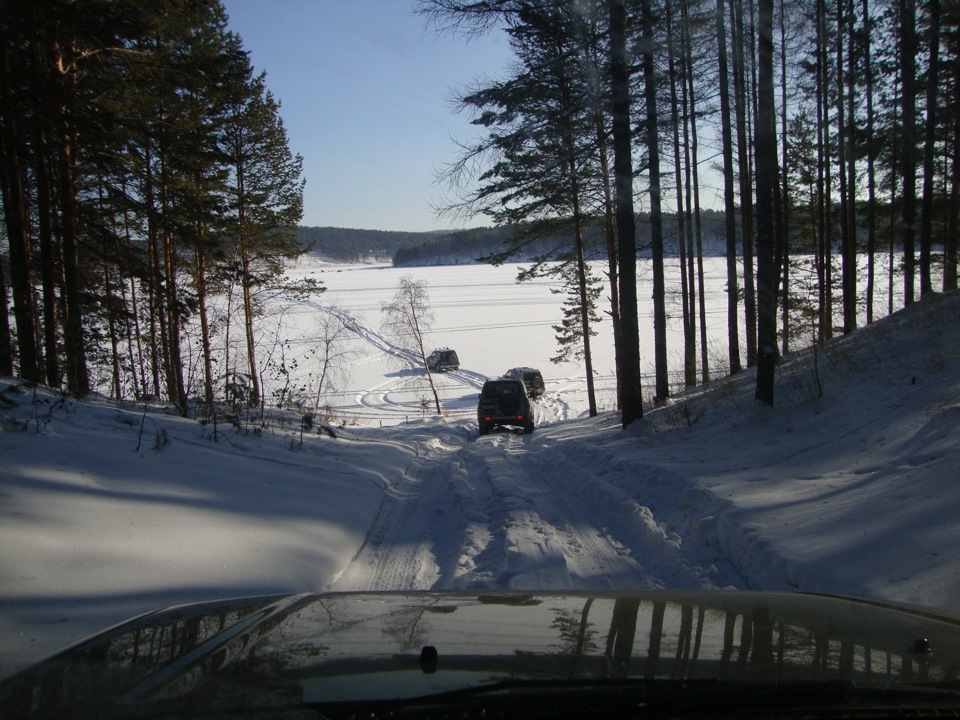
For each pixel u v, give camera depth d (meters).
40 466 5.60
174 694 1.83
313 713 1.74
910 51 16.00
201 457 7.64
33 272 13.40
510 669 1.99
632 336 13.17
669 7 12.17
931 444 6.13
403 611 2.72
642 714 1.78
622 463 9.41
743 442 9.31
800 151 24.75
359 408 33.88
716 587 4.79
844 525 5.02
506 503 7.83
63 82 11.52
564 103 13.34
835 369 11.40
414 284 38.72
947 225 22.34
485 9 11.25
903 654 2.16
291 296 27.11
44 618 3.67
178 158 14.27
